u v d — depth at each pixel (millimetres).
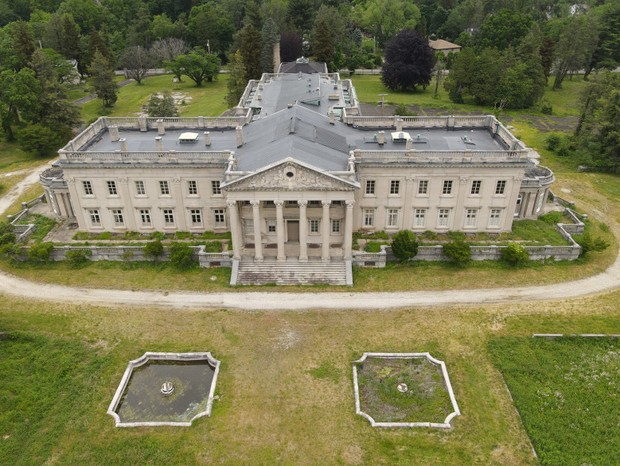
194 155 79062
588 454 50562
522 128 139625
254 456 51062
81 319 68562
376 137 85062
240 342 64875
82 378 59562
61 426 53938
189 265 78375
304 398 57250
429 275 76188
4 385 58312
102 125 92250
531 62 154625
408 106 156000
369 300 71625
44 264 79250
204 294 73125
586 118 118500
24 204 93938
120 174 80438
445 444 52094
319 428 53844
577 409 55125
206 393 58719
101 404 56500
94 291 73750
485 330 66188
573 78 192000
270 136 82062
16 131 129750
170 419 55438
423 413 55531
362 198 81500
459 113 150250
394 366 61531
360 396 57562
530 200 87125
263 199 72438
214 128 92500
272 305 70875
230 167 73438
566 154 121250
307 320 68250
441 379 59719
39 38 189125
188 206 82938
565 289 73500
